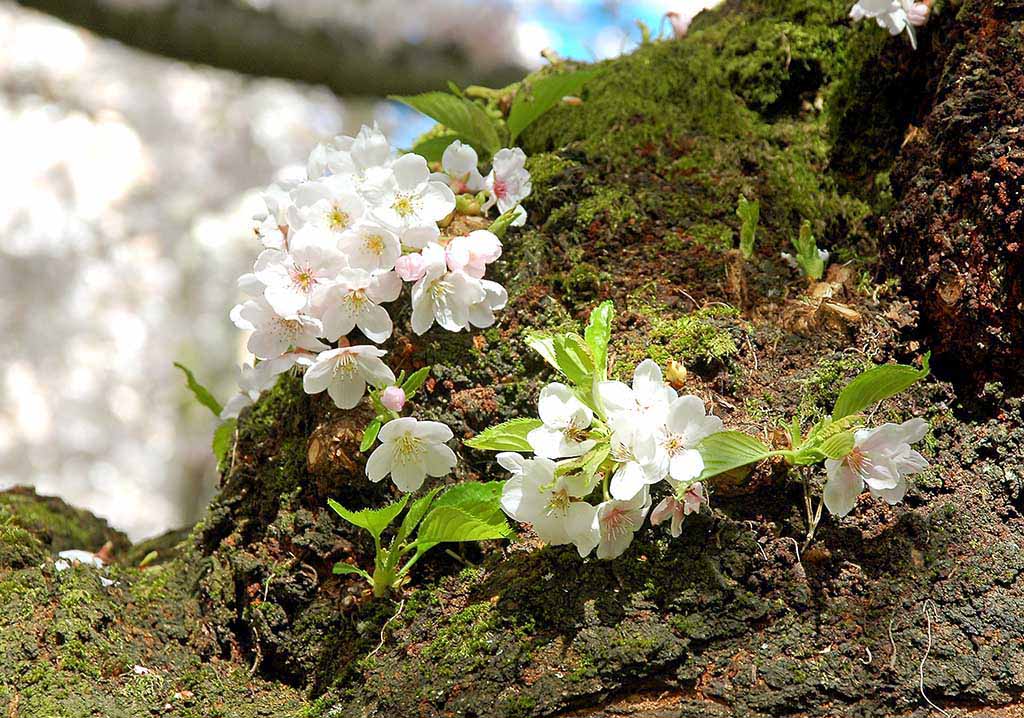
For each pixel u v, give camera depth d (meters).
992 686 0.78
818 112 1.01
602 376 0.82
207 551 0.90
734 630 0.81
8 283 3.08
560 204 0.95
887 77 0.98
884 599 0.81
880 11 0.93
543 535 0.81
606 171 0.97
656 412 0.80
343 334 0.85
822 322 0.90
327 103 3.21
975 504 0.84
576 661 0.80
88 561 0.93
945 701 0.79
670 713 0.79
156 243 3.17
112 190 3.17
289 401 0.91
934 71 0.94
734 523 0.83
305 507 0.88
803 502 0.83
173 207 3.23
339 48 2.09
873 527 0.83
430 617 0.84
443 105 0.99
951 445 0.86
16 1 1.91
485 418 0.88
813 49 1.01
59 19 1.92
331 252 0.85
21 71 3.15
